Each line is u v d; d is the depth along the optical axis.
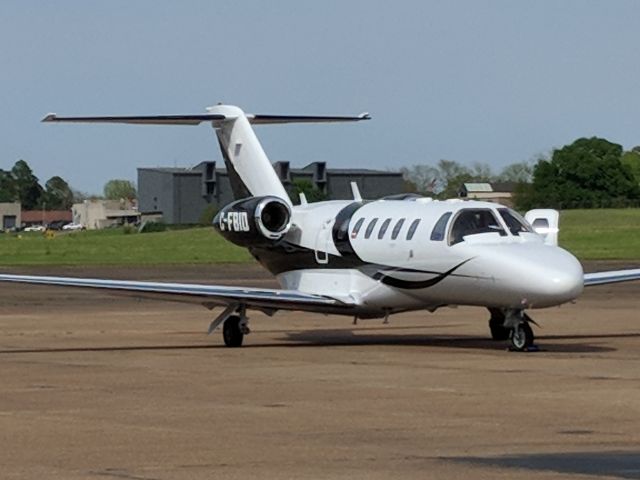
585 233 199.25
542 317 77.88
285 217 64.12
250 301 58.47
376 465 28.84
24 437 33.06
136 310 90.12
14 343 62.84
